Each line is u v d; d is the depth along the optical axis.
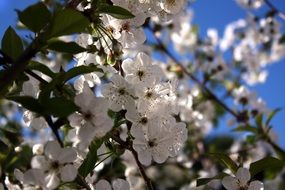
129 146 0.30
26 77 0.27
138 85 0.30
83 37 0.32
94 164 0.28
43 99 0.25
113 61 0.31
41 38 0.24
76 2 0.28
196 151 0.75
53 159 0.25
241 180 0.30
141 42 0.33
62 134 0.36
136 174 0.58
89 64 0.31
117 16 0.29
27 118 0.29
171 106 0.30
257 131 0.59
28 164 0.38
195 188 0.34
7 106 0.65
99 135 0.27
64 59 0.39
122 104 0.29
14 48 0.26
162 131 0.30
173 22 0.80
